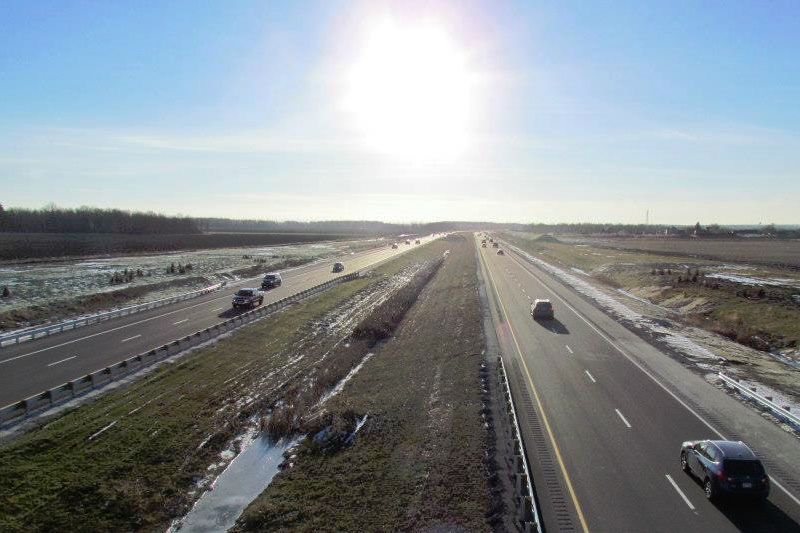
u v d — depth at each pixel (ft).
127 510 56.95
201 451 70.74
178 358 102.27
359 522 51.47
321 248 438.40
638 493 52.11
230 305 165.37
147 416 76.33
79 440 67.00
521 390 83.46
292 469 65.82
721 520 47.37
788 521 47.34
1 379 86.48
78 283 188.85
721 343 116.98
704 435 66.49
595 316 147.13
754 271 229.25
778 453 61.67
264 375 100.53
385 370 104.01
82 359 99.60
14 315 134.21
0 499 53.78
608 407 76.07
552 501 50.55
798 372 96.48
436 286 215.92
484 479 56.03
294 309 157.69
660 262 276.21
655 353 106.83
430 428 71.72
